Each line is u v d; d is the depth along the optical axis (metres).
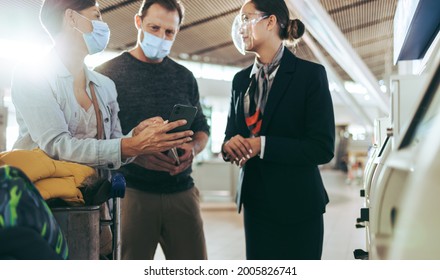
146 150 1.44
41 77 1.40
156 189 1.96
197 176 9.28
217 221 6.69
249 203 1.73
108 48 11.21
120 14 8.38
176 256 2.04
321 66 1.68
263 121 1.68
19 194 0.73
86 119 1.52
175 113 1.54
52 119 1.38
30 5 6.79
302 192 1.65
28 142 1.45
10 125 7.88
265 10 1.64
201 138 2.13
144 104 1.99
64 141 1.37
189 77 2.16
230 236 5.37
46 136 1.36
